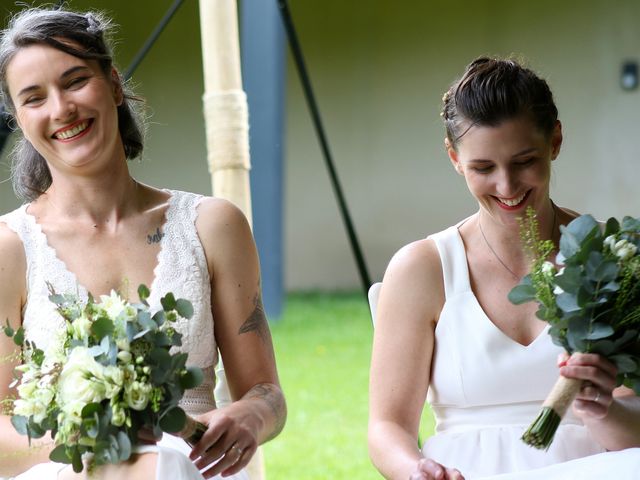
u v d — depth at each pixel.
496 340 4.06
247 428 3.87
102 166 4.21
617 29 20.03
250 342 4.32
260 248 16.67
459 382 4.07
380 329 4.19
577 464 3.57
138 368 3.52
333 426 10.66
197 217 4.34
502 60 4.05
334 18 21.36
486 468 3.95
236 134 5.32
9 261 4.23
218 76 5.33
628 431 3.79
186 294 4.21
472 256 4.21
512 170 3.96
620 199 20.16
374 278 21.47
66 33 4.12
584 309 3.60
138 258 4.26
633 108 20.03
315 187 21.66
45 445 3.88
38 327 4.16
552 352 4.01
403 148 21.31
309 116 21.56
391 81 21.30
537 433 3.56
